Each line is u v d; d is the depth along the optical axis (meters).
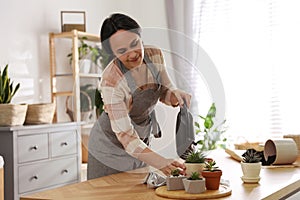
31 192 4.28
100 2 6.01
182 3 5.61
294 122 5.10
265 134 5.26
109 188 1.91
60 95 5.32
